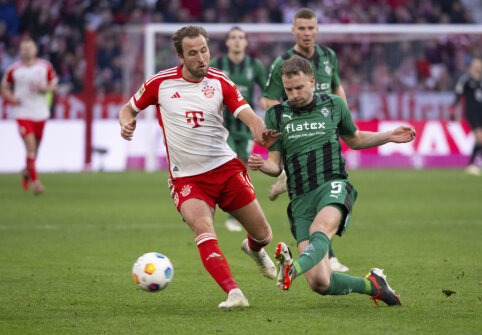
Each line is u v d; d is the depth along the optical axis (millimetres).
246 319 17969
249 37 75312
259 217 20641
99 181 60531
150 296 21172
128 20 88812
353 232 34688
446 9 91562
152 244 31422
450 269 25328
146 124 69750
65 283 23078
